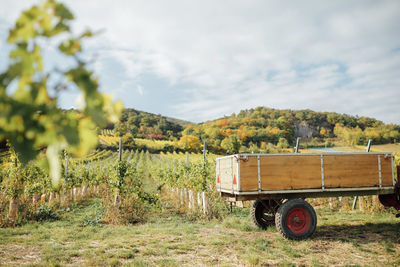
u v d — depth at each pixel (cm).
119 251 515
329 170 636
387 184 654
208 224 833
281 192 616
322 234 650
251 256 465
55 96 95
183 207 1245
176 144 9325
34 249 530
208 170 1152
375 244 562
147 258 483
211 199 1088
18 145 96
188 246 552
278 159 622
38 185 952
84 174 1755
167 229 736
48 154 97
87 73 94
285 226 600
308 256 493
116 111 103
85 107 95
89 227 769
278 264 453
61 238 614
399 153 1339
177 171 1730
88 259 460
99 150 7612
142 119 15788
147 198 1057
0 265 425
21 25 92
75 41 95
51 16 95
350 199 1179
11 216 803
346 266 441
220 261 468
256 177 612
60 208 1165
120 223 867
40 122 94
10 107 90
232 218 873
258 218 744
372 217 859
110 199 1007
